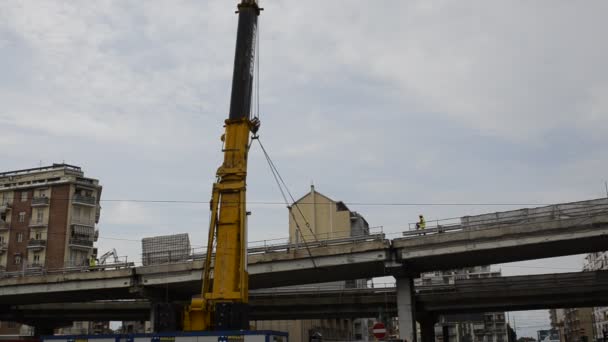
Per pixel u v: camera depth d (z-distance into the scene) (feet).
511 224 128.57
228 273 81.71
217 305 78.38
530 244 125.80
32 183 299.58
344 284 246.88
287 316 198.29
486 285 168.86
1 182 305.32
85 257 290.76
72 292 167.12
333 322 301.22
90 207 297.94
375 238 137.49
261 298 184.96
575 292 160.35
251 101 91.91
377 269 148.05
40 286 166.50
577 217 122.72
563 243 126.31
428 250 132.98
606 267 392.06
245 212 84.58
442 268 153.17
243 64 91.20
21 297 176.55
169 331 81.51
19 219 292.81
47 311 212.23
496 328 444.14
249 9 94.22
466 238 130.21
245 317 79.36
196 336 75.46
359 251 137.18
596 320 450.30
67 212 288.10
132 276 156.46
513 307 180.55
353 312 183.93
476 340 441.68
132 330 307.37
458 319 307.99
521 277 165.89
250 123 89.97
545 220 125.80
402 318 140.77
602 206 122.52
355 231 302.04
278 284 166.09
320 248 140.46
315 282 164.14
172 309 82.74
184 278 150.92
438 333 375.86
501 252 133.28
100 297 178.60
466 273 454.81
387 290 176.76
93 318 215.31
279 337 76.38
